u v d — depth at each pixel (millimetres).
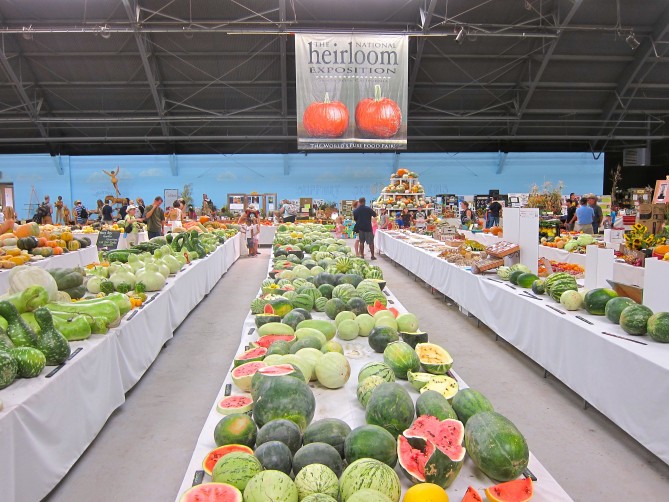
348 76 13625
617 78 18953
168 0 14820
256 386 2150
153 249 7594
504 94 19812
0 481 2123
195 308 7516
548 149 23547
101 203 18719
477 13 15805
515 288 5133
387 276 10359
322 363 2531
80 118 19078
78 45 16516
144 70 17609
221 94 19062
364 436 1772
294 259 6059
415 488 1514
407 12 15891
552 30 16531
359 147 13836
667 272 3906
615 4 15742
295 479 1586
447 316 6816
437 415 1997
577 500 2729
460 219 18500
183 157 22766
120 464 3131
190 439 3463
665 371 2705
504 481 1728
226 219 18578
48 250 7309
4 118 18953
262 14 14320
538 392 4184
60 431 2697
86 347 3197
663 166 20953
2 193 21781
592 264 4785
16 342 2723
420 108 20203
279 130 21672
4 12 15141
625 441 3350
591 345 3449
